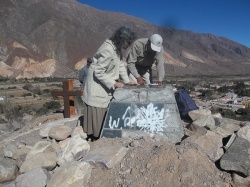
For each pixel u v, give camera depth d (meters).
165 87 2.91
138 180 2.25
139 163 2.37
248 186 2.22
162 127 2.76
